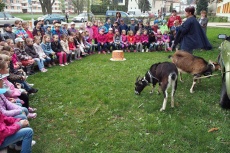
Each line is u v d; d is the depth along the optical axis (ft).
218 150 10.37
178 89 17.95
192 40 19.48
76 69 24.11
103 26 36.37
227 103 14.14
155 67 15.15
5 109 10.37
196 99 15.99
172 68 13.92
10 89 12.21
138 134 11.68
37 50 23.81
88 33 33.01
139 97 16.46
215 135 11.53
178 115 13.69
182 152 10.30
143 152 10.34
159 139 11.18
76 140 11.32
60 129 12.36
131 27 37.91
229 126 12.41
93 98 16.22
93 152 10.39
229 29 62.75
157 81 15.87
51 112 14.12
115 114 14.01
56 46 26.03
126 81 19.97
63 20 85.40
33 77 21.33
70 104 15.37
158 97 16.42
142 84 16.24
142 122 12.95
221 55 17.06
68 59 27.48
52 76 21.61
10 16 63.72
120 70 23.45
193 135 11.44
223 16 110.22
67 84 19.40
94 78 20.88
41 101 15.96
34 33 30.42
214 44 37.37
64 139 11.42
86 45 31.83
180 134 11.64
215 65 16.40
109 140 11.23
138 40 34.42
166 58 29.04
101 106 15.08
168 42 34.55
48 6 105.81
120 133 11.86
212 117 13.44
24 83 15.84
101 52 33.47
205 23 33.27
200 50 32.68
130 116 13.64
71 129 12.33
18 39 21.59
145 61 27.30
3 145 8.59
